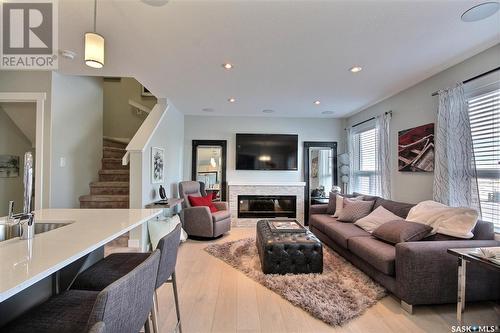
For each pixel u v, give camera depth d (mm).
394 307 2160
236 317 2014
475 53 2566
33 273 830
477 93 2594
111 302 687
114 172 4402
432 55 2615
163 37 2264
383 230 2713
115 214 1848
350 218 3777
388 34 2207
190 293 2396
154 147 3873
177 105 4738
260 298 2311
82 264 1684
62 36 2303
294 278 2645
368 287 2449
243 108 4938
